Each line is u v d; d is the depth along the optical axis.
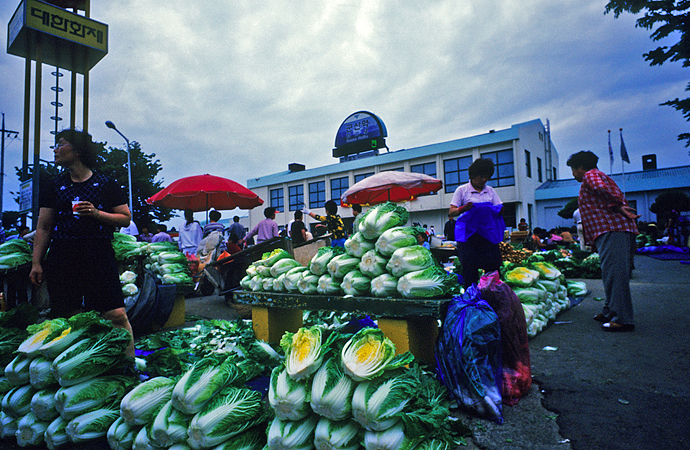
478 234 3.57
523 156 24.33
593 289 6.77
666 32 6.61
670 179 23.52
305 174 33.78
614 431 2.00
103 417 2.16
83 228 2.67
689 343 3.29
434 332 3.04
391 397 1.71
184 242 8.74
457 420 1.98
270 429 1.82
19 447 2.24
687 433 1.94
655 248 13.12
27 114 6.40
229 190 8.02
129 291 4.45
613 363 2.95
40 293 4.11
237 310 5.94
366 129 32.94
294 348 1.93
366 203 11.81
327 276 3.30
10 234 6.66
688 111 7.31
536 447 1.90
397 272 2.79
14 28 6.13
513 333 2.51
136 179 26.38
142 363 2.84
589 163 4.07
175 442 1.84
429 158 27.64
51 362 2.21
